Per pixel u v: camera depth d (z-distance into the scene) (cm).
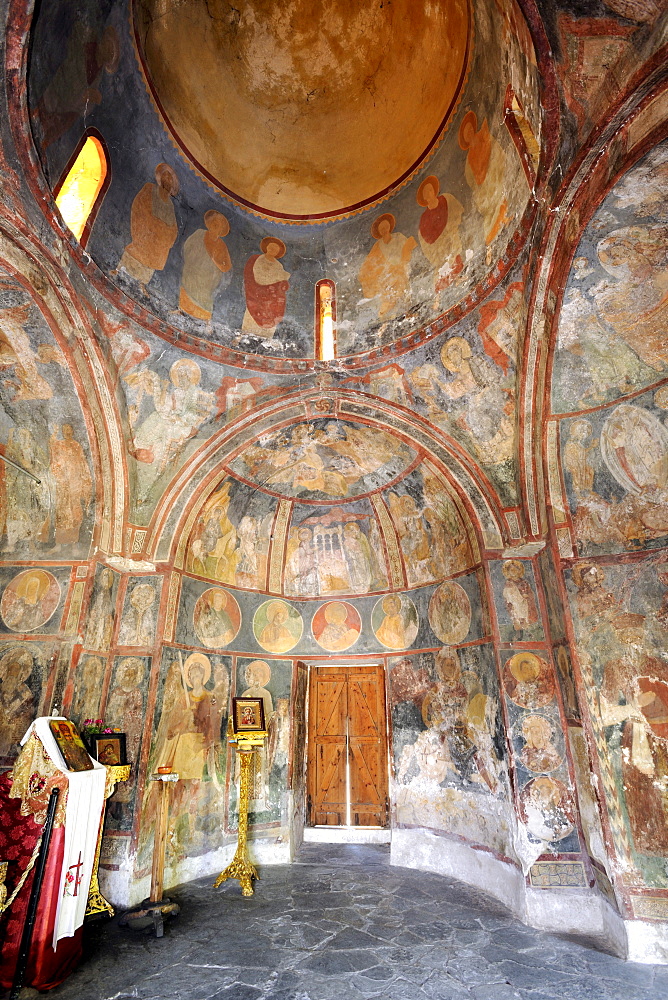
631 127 539
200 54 851
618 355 699
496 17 641
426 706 988
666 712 646
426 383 891
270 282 951
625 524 709
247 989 538
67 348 739
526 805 741
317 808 1080
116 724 814
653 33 494
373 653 1088
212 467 930
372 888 827
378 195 937
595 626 705
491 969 580
